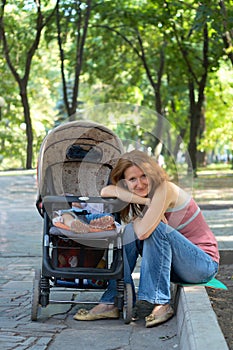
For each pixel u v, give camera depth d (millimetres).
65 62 33969
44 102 50375
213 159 86750
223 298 6113
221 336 4246
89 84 34406
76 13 27047
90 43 32375
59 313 6121
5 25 29438
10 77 35281
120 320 5906
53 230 5719
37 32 26797
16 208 17781
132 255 6016
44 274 5719
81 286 5953
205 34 27828
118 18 27688
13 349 4953
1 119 41344
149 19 26734
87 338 5309
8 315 6027
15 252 10039
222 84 38312
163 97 39188
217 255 6094
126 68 34875
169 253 5754
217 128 45875
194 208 6074
